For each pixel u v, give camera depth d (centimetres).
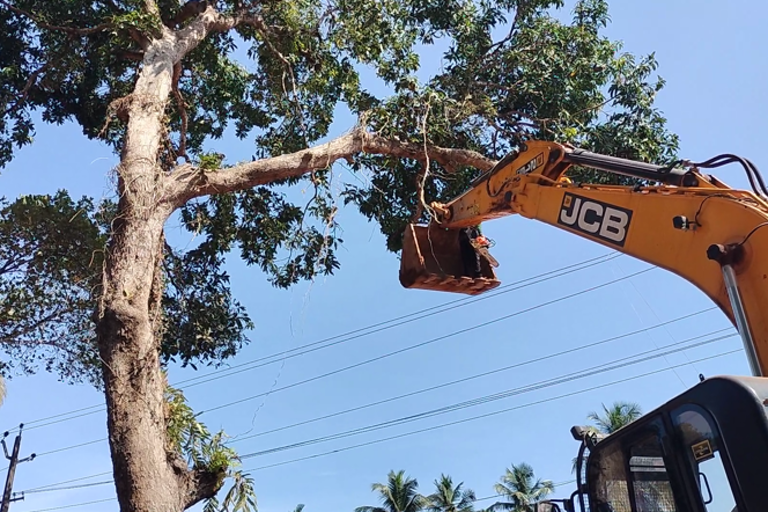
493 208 696
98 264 1045
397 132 1021
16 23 1143
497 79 1161
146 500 582
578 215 570
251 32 1223
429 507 3675
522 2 1170
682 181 493
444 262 777
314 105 1238
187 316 1171
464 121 1087
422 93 1023
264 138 1265
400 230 1125
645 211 510
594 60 1118
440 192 1127
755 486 300
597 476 436
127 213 722
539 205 621
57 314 1123
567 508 468
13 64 1138
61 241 1063
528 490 3450
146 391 629
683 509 349
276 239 1215
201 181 816
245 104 1277
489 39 1176
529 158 664
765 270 402
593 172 1005
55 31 1110
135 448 597
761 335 397
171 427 667
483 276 779
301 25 1167
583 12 1186
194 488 646
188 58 1223
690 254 463
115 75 1220
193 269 1191
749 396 312
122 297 664
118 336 641
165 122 858
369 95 1203
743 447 308
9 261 1080
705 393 334
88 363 1152
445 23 1184
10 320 1109
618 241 527
